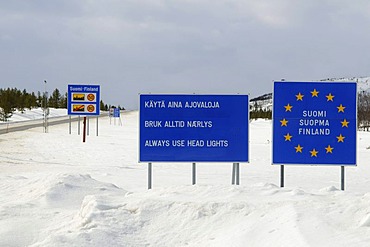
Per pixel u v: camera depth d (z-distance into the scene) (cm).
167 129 1081
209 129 1081
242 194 800
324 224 602
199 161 1080
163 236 660
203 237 644
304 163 1044
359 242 531
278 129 1048
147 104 1080
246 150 1081
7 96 9475
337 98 1044
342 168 1052
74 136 4247
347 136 1042
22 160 2186
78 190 1009
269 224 633
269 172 1850
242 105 1080
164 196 807
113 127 7212
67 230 692
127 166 2020
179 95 1081
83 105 3597
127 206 741
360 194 798
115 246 613
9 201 978
